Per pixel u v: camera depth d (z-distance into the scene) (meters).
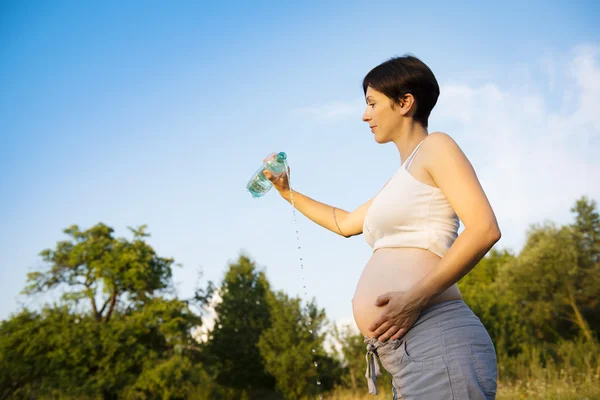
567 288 23.70
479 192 1.46
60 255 25.53
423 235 1.58
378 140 1.79
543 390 8.32
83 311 24.83
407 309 1.47
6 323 23.72
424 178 1.58
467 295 18.00
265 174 2.43
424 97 1.73
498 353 14.56
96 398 22.33
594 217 27.53
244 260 32.22
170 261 26.66
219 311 30.91
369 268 1.70
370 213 1.70
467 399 1.42
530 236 26.02
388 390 12.20
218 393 27.58
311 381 21.81
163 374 23.11
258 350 29.98
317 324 23.16
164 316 24.42
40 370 22.62
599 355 11.03
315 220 2.36
